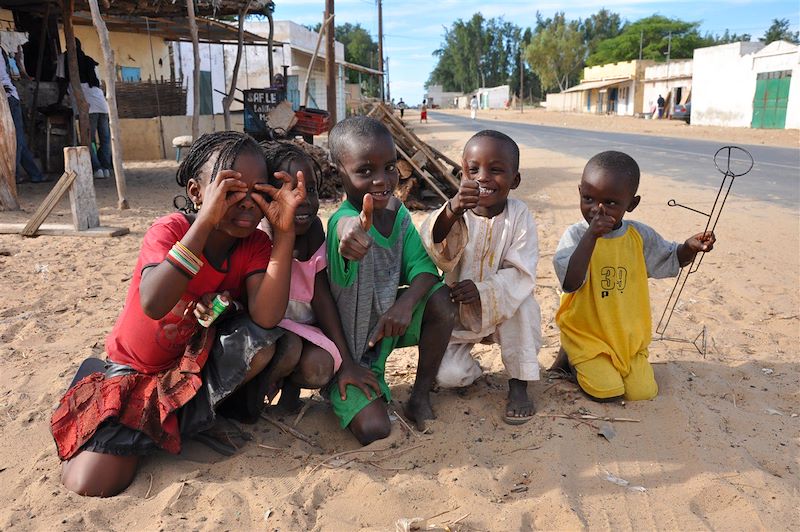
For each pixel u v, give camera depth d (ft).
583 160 51.31
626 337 9.89
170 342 8.04
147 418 7.72
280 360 8.29
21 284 16.06
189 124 52.03
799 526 7.00
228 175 7.00
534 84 370.53
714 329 13.20
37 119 37.40
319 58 102.06
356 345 9.10
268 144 8.50
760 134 85.71
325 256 8.96
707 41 238.07
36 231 21.58
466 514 7.13
